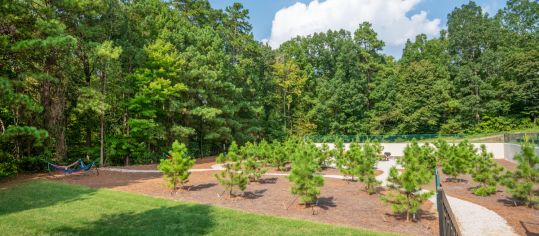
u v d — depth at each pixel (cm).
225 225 788
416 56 5975
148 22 2764
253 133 4084
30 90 1934
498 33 5475
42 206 978
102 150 2320
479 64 4984
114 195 1147
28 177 1692
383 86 5069
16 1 1509
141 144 2531
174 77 2798
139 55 2494
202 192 1280
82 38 2175
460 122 4653
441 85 4725
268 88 5031
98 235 698
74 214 880
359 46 5731
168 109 2778
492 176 1294
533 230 844
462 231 841
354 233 743
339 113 5053
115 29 2469
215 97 3180
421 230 822
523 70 4538
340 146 2284
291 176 1023
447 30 6278
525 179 1112
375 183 1266
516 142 2652
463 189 1459
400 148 3562
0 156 1717
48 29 1479
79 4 1934
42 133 1200
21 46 1140
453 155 1627
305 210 1010
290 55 6019
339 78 5122
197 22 4500
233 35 4666
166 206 988
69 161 2203
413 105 4709
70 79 2134
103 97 2133
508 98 4681
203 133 3319
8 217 841
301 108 5175
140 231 728
